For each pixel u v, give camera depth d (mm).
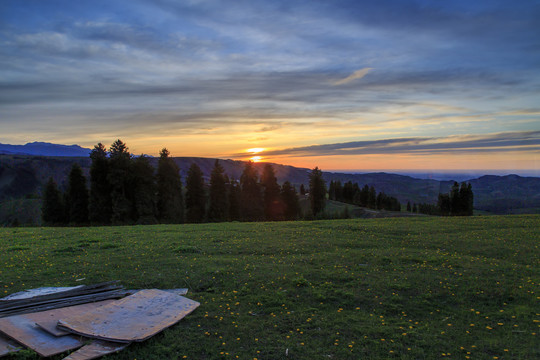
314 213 93188
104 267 16250
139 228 32750
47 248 21203
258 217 86062
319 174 93875
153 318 9938
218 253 19547
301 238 24141
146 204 62219
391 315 10930
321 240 23250
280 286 13328
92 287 11953
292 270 15406
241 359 8234
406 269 15609
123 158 61219
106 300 11570
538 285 13078
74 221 65500
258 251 19891
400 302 11875
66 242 23625
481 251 19406
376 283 13531
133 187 64188
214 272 15078
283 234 26281
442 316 10836
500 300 11945
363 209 102188
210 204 74938
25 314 9727
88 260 17672
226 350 8680
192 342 9031
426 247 20891
